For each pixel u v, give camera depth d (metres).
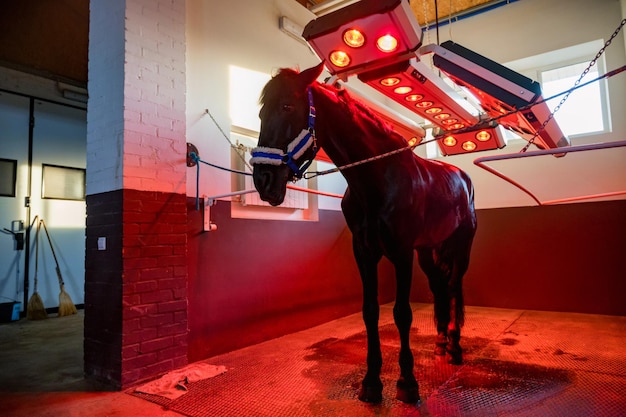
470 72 2.78
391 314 4.33
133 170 2.46
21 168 5.24
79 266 5.74
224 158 3.12
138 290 2.43
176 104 2.73
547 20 4.49
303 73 1.82
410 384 1.98
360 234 2.09
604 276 4.08
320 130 1.89
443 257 2.89
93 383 2.42
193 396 2.15
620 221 4.03
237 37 3.32
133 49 2.51
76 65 5.05
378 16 2.14
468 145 3.86
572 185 4.29
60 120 5.66
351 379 2.34
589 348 2.87
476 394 2.06
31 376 2.56
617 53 4.11
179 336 2.62
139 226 2.46
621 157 4.07
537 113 2.65
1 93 5.09
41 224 5.38
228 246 3.09
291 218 3.96
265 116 1.78
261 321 3.31
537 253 4.44
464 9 4.85
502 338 3.21
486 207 4.77
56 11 4.26
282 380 2.36
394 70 2.55
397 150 1.92
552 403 1.94
